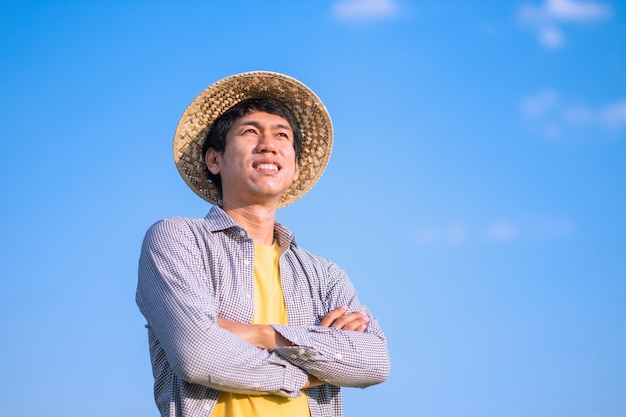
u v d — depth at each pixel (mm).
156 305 3871
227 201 4531
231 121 4594
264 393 3803
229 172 4504
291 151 4578
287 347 3824
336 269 4582
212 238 4215
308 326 3996
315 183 5004
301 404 3975
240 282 4133
